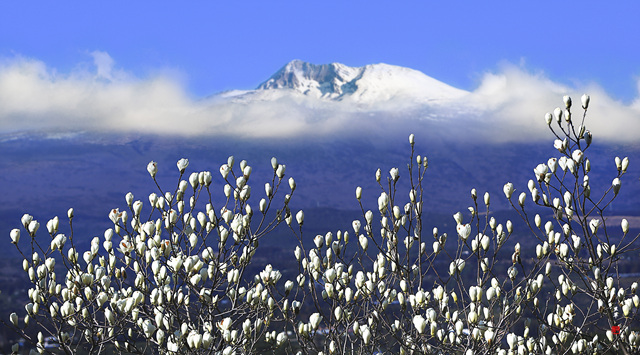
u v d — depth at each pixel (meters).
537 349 8.95
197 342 7.40
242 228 8.62
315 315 8.55
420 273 8.57
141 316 9.12
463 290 8.20
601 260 8.19
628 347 8.44
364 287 8.78
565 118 7.93
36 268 8.54
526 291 8.30
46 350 7.93
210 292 8.32
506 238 8.48
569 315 8.71
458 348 8.20
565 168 7.93
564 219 8.27
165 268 8.09
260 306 8.91
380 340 8.84
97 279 8.59
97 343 7.87
